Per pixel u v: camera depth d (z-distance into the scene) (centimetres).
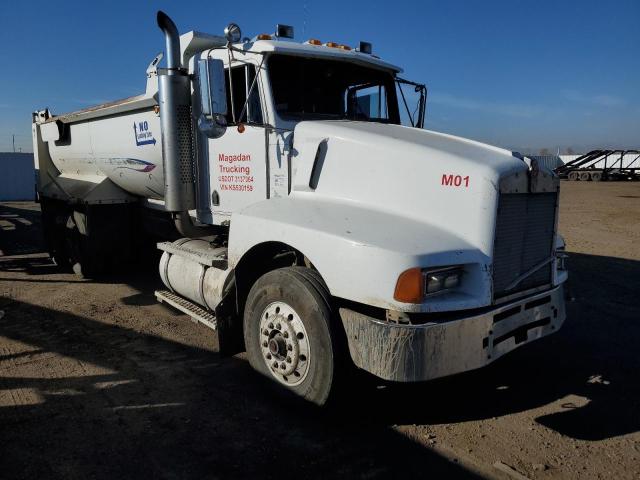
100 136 728
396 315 334
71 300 693
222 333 451
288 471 318
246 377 455
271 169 468
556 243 423
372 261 332
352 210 394
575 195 2686
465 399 421
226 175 514
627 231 1397
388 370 330
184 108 538
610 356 514
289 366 386
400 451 342
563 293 452
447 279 340
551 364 495
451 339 334
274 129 460
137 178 680
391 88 574
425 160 376
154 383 440
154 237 812
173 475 312
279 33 498
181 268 567
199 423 374
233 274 457
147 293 731
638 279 836
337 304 366
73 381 442
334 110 522
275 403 407
